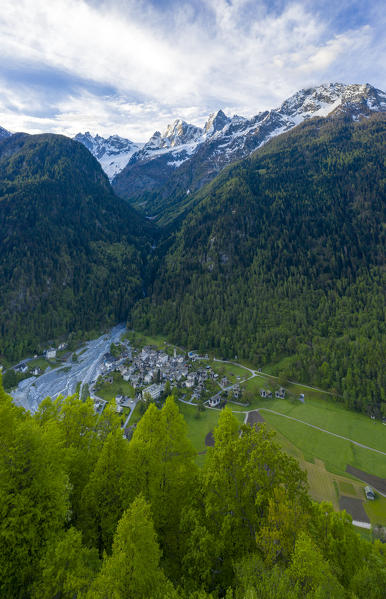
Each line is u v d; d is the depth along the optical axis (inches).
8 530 831.7
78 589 788.6
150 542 847.7
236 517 1049.5
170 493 1228.5
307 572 807.1
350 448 3951.8
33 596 802.2
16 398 5064.0
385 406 4645.7
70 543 869.2
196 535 1017.5
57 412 1434.5
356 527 2760.8
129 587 774.5
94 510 1146.7
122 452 1197.1
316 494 3191.4
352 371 5285.4
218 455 1133.1
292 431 4306.1
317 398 5221.5
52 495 933.8
